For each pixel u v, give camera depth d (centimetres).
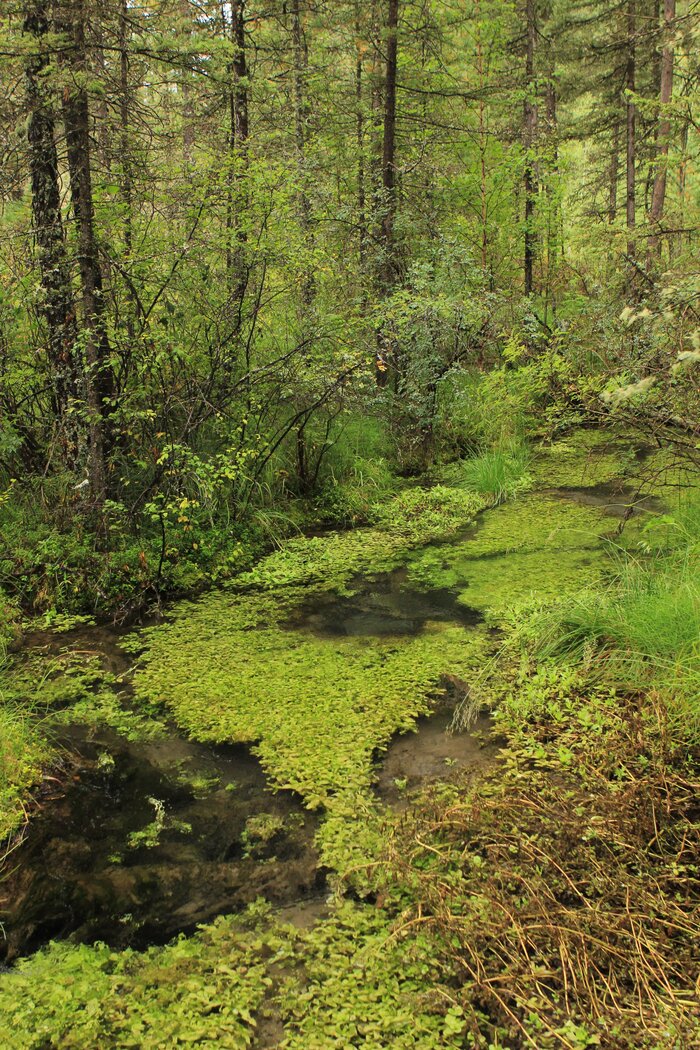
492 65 1385
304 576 682
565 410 700
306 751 414
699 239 712
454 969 267
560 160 1295
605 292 938
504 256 1345
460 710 446
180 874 330
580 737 399
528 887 287
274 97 1225
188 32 870
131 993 269
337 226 1126
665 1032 229
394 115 1135
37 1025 257
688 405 530
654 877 293
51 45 607
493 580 638
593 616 485
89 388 644
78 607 617
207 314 749
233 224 760
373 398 973
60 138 630
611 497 838
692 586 446
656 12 1681
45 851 349
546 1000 247
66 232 688
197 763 412
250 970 275
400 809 359
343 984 267
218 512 765
